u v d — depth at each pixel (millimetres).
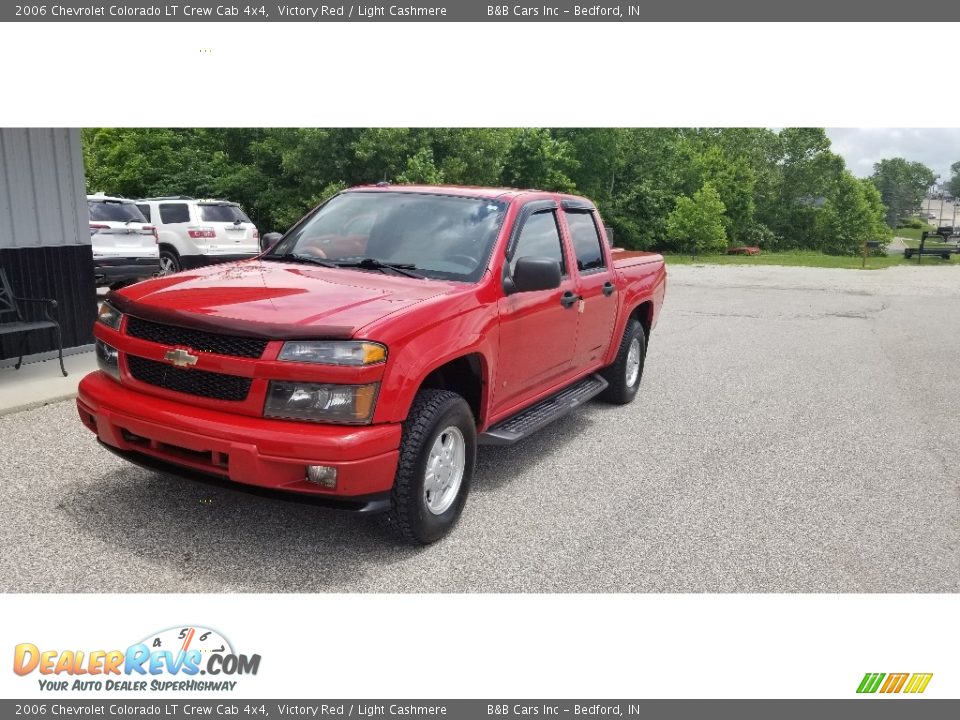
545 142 41719
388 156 30062
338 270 4617
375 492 3662
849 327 13477
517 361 4840
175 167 34969
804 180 66812
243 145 35219
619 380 7113
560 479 5305
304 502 3596
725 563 4160
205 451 3672
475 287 4414
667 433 6539
